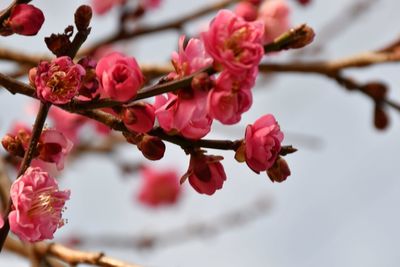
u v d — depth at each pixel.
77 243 1.30
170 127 0.63
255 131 0.65
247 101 0.61
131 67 0.63
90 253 0.77
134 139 0.65
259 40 0.62
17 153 0.67
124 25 0.97
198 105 0.62
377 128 0.92
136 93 0.63
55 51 0.64
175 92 0.63
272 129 0.65
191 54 0.63
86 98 0.65
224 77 0.61
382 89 0.91
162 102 0.64
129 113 0.63
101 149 1.26
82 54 0.97
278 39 0.63
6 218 0.65
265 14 0.98
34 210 0.64
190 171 0.65
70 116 1.11
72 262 0.78
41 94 0.63
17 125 1.00
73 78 0.63
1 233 0.64
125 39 0.97
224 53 0.61
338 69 0.91
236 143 0.65
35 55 0.93
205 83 0.61
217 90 0.61
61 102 0.63
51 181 0.64
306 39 0.63
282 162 0.66
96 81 0.64
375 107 0.91
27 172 0.64
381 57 0.90
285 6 0.99
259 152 0.65
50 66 0.63
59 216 0.64
